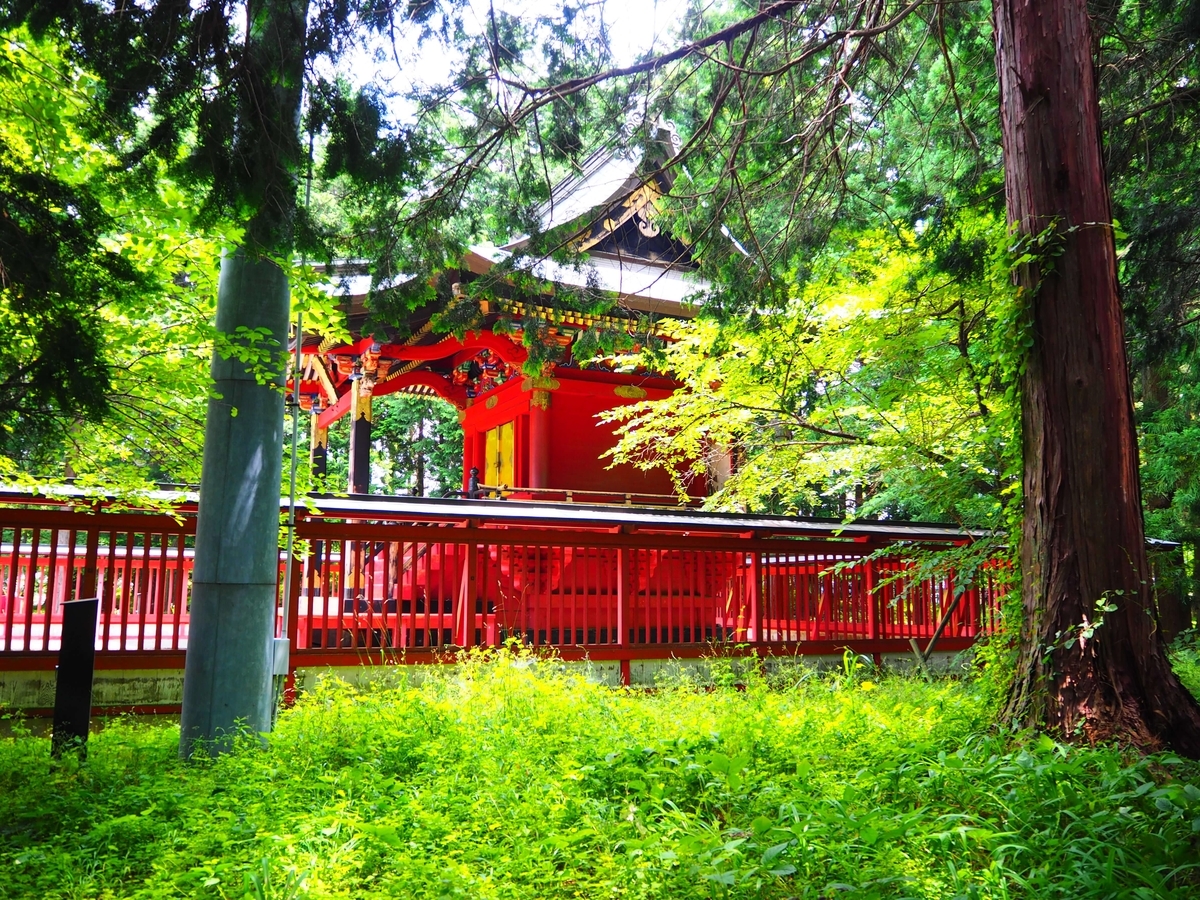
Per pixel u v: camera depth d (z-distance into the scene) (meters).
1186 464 18.30
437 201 9.27
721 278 10.84
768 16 8.82
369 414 18.12
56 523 9.61
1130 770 5.28
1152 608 6.70
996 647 7.96
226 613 7.51
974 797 5.45
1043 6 7.20
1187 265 11.25
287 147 6.68
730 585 13.26
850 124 10.78
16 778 6.62
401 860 4.61
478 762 6.56
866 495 18.17
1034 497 7.07
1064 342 6.94
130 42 6.20
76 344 6.06
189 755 7.36
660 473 19.11
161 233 8.14
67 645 6.97
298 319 8.41
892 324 11.34
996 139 11.84
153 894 4.24
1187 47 10.35
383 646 10.82
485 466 21.33
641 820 5.37
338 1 6.94
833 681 11.70
